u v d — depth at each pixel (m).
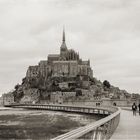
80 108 135.12
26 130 81.56
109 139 22.84
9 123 110.12
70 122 100.69
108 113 91.56
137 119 48.47
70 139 11.15
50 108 188.62
